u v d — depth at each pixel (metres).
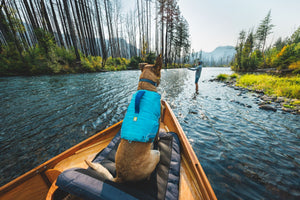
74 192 0.98
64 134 3.41
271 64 21.56
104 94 7.06
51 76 12.47
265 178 2.03
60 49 15.67
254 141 3.00
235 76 14.12
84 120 4.14
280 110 4.88
